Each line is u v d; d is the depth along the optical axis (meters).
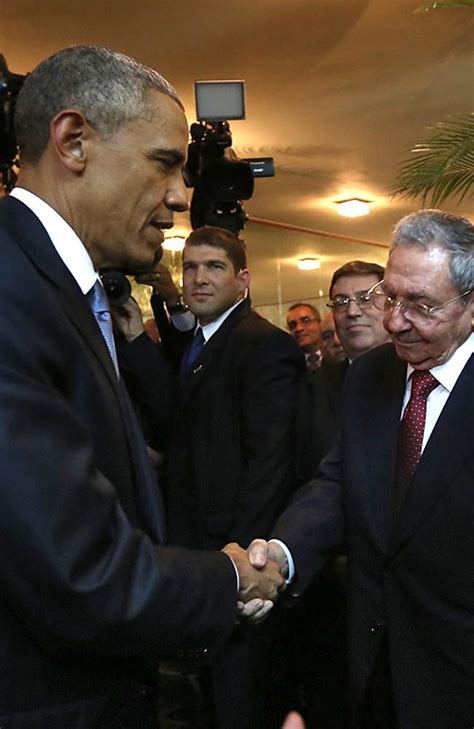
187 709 2.76
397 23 4.05
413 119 5.22
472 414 1.68
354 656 1.80
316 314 4.80
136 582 1.03
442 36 4.19
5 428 0.96
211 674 2.55
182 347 2.86
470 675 1.65
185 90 4.68
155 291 2.83
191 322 2.85
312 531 1.87
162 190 1.17
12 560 0.96
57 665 1.04
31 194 1.14
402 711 1.69
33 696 1.03
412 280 1.68
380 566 1.76
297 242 8.09
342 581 2.52
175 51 4.22
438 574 1.67
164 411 2.57
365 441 1.83
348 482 1.83
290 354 2.56
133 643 1.04
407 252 1.69
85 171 1.13
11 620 1.02
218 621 1.12
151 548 1.07
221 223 2.95
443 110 5.09
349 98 4.88
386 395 1.84
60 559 0.96
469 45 4.29
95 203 1.13
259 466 2.46
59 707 1.04
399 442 1.79
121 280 2.41
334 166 6.10
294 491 2.56
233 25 3.99
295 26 4.03
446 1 3.62
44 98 1.13
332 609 2.57
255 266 7.80
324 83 4.67
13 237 1.09
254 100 4.87
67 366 1.06
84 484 1.00
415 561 1.68
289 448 2.52
